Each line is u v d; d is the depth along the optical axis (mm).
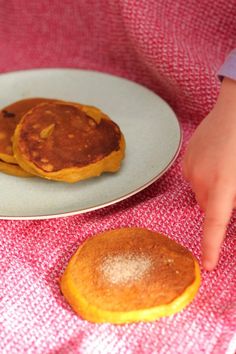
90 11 708
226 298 442
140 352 412
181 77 616
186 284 430
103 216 520
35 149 525
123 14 641
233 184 432
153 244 458
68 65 734
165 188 546
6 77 657
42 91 646
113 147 533
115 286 429
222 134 457
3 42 754
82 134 540
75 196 510
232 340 420
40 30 750
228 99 480
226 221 428
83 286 431
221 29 660
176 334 419
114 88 641
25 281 457
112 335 419
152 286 429
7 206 502
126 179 526
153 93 624
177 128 569
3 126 565
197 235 489
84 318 428
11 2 743
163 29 629
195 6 649
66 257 477
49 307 440
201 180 447
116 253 449
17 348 420
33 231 499
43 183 525
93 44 729
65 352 414
